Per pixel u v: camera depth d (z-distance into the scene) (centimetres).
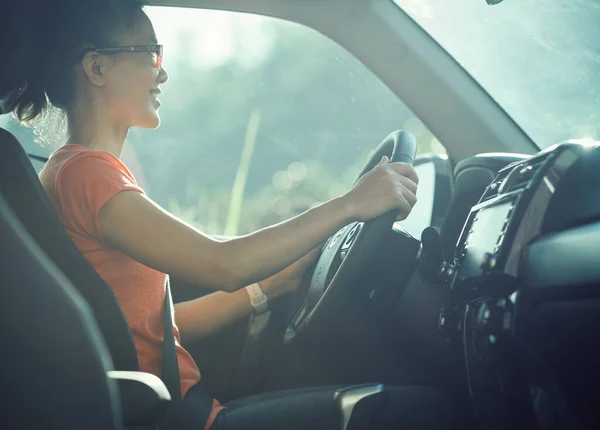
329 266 138
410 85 171
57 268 98
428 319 140
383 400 121
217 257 117
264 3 168
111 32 132
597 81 159
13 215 90
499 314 100
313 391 139
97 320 108
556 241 102
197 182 713
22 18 117
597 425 104
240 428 124
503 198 111
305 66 550
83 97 133
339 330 135
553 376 103
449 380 139
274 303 169
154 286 128
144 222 116
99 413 87
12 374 84
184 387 129
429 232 118
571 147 108
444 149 172
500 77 168
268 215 608
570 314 102
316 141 545
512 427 104
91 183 118
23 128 170
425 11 168
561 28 161
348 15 168
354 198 123
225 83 755
